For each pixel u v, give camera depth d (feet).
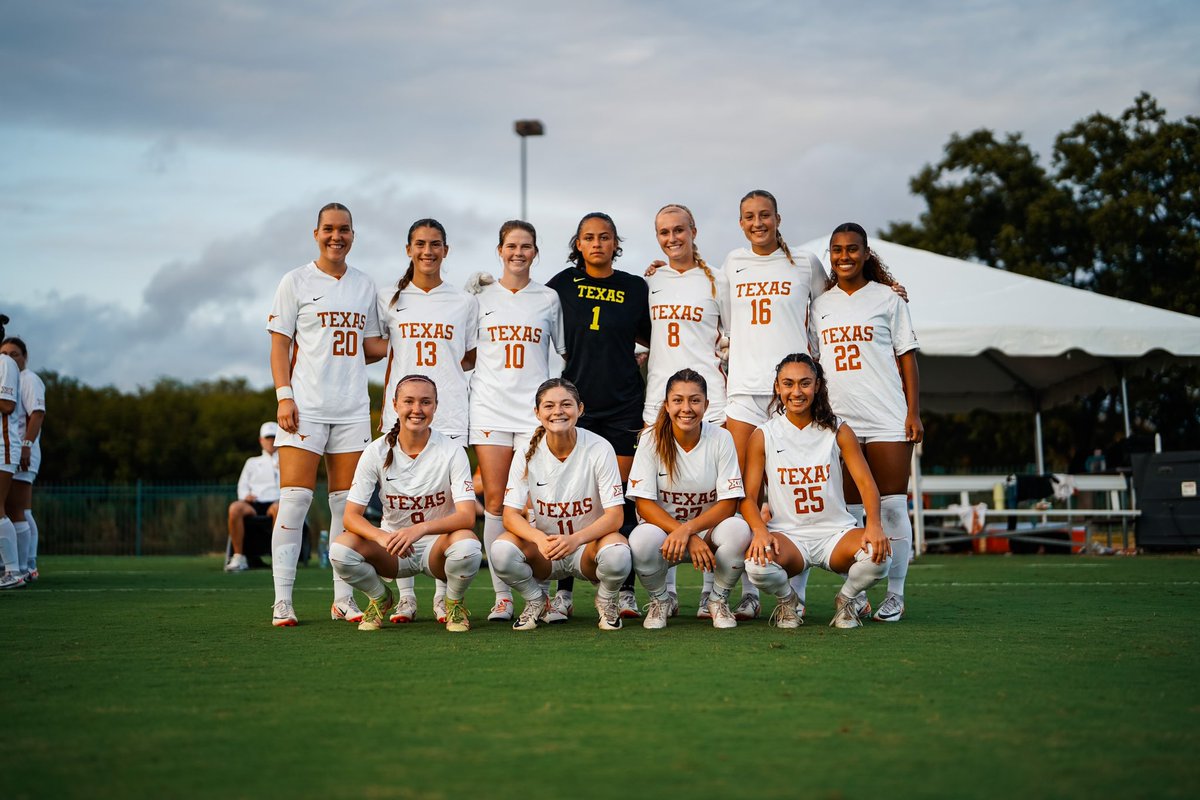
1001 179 93.20
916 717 10.34
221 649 15.33
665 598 18.16
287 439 19.24
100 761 8.93
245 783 8.25
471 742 9.43
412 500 18.34
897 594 18.78
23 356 31.63
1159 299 84.48
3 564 30.12
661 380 20.85
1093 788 8.03
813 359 19.17
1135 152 86.74
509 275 20.66
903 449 19.17
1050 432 88.69
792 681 12.23
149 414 108.37
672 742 9.39
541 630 17.56
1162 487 42.83
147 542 72.95
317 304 19.45
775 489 18.21
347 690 11.87
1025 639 15.84
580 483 18.17
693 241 21.21
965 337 41.06
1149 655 14.16
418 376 17.99
